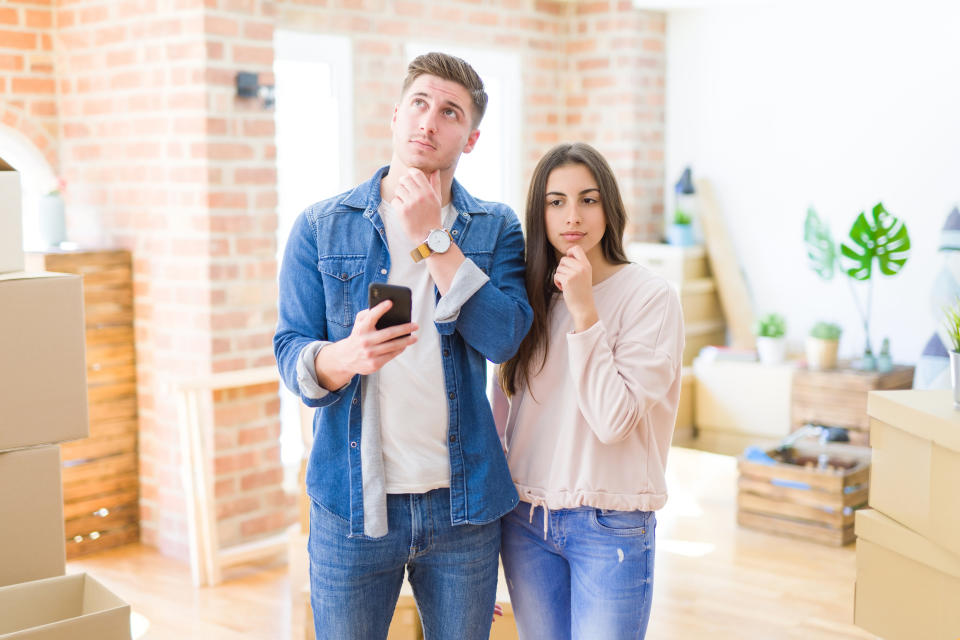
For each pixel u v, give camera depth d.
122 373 4.40
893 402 1.92
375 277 1.83
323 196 5.02
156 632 3.48
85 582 1.82
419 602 1.93
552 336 2.00
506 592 2.75
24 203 4.63
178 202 4.15
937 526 1.82
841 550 4.22
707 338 6.24
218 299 4.10
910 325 5.62
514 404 2.09
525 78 6.09
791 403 5.45
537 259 2.00
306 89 4.90
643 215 6.32
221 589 3.92
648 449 1.96
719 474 5.31
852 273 5.45
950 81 5.41
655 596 3.74
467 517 1.82
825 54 5.83
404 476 1.79
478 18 5.71
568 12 6.34
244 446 4.21
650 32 6.25
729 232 6.28
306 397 1.75
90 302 4.27
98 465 4.35
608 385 1.86
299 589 3.32
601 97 6.27
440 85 1.78
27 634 1.60
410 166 1.81
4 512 1.75
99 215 4.50
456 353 1.84
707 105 6.29
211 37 3.99
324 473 1.82
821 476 4.28
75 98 4.54
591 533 1.93
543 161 1.98
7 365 1.73
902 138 5.59
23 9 4.45
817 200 5.93
